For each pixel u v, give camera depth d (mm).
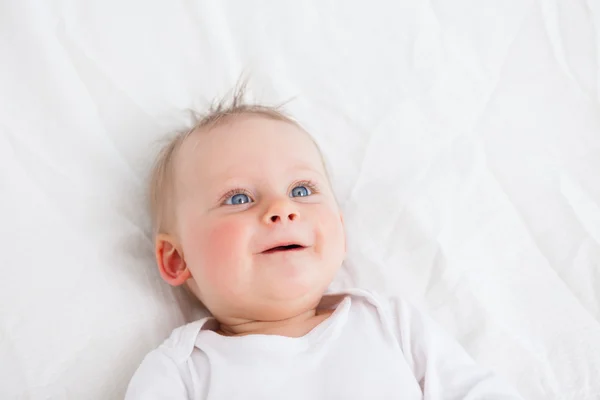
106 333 902
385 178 1121
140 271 982
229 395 836
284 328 920
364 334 902
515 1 1221
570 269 1079
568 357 998
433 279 1063
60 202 950
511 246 1098
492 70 1195
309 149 984
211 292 911
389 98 1161
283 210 864
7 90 962
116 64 1040
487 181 1132
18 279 874
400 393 849
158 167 1015
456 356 916
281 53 1149
